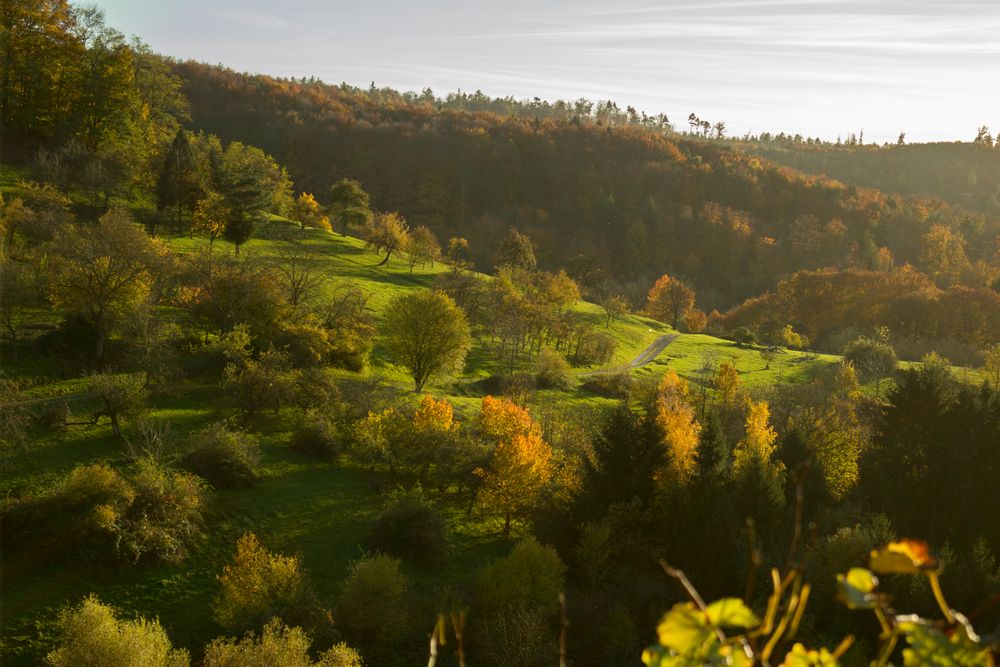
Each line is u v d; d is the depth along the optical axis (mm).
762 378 118500
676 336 155750
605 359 120312
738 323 183250
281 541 47781
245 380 62438
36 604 37406
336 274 121812
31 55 116750
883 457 62188
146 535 42812
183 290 76500
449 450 60844
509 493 53469
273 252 119875
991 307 157875
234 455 53562
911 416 62625
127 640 31281
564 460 62344
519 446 53906
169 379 65000
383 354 93438
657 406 69000
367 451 59594
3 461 46812
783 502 45750
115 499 43656
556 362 101438
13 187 98938
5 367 58469
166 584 41531
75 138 116938
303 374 68250
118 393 53406
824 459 60844
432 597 44219
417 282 132875
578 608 41562
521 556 41469
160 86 145750
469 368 101125
